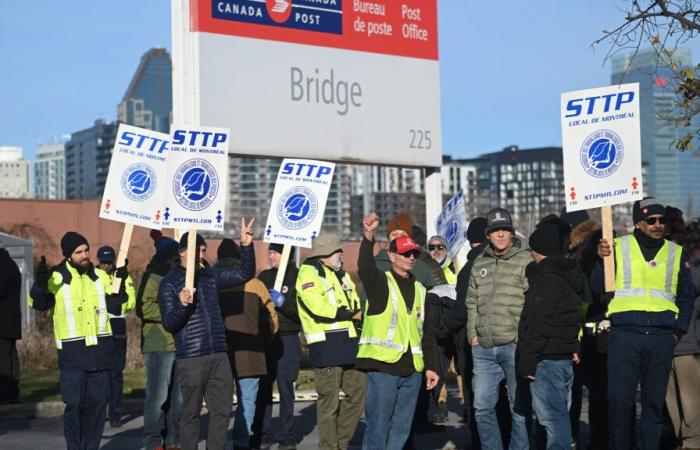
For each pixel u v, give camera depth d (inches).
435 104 727.7
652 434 393.1
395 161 703.1
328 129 664.4
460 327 440.5
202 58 606.2
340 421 441.4
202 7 607.5
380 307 384.5
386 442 390.0
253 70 627.5
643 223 390.6
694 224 444.5
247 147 624.4
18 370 615.5
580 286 379.9
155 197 450.6
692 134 409.7
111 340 433.7
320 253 434.6
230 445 499.5
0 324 605.3
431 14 727.7
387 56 700.7
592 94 403.5
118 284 433.4
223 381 410.0
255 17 629.6
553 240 377.4
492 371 404.5
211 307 411.2
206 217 410.9
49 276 424.2
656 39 411.5
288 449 475.8
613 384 391.5
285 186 473.4
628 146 397.7
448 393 693.3
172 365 463.8
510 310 397.1
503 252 402.9
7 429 556.7
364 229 382.0
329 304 426.9
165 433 468.8
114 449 495.8
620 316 390.0
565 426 376.5
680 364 431.5
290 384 475.8
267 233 472.1
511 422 431.8
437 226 599.5
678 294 391.2
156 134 451.8
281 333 474.9
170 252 464.1
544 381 375.9
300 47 651.5
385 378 384.2
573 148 405.7
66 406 422.9
